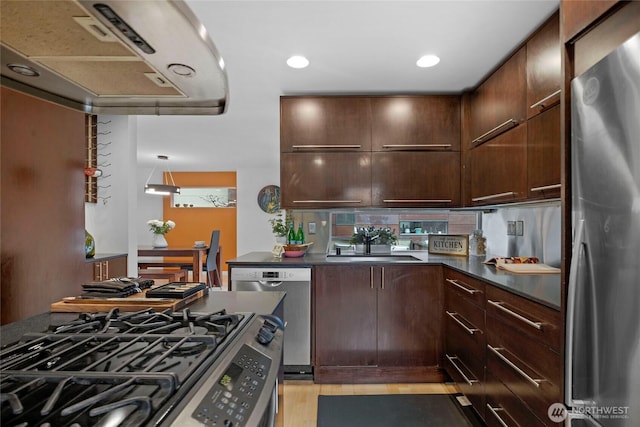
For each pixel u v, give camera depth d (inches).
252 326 41.8
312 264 101.8
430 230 128.6
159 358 29.2
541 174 73.4
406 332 101.0
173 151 217.8
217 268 247.6
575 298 43.4
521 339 58.4
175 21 25.8
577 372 43.5
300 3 66.5
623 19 38.7
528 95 78.2
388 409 85.7
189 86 39.0
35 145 82.0
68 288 92.0
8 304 74.8
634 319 35.4
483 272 80.0
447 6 67.7
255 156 236.2
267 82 104.6
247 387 29.2
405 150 113.1
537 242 91.5
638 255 34.9
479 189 103.9
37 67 34.0
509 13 69.5
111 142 125.1
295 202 113.6
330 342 101.3
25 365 28.4
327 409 85.8
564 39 47.7
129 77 36.4
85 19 25.1
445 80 103.0
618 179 37.4
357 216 129.1
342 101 113.6
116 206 124.9
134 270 128.3
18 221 77.7
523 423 57.9
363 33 77.4
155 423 21.3
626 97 36.4
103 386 25.2
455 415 82.7
